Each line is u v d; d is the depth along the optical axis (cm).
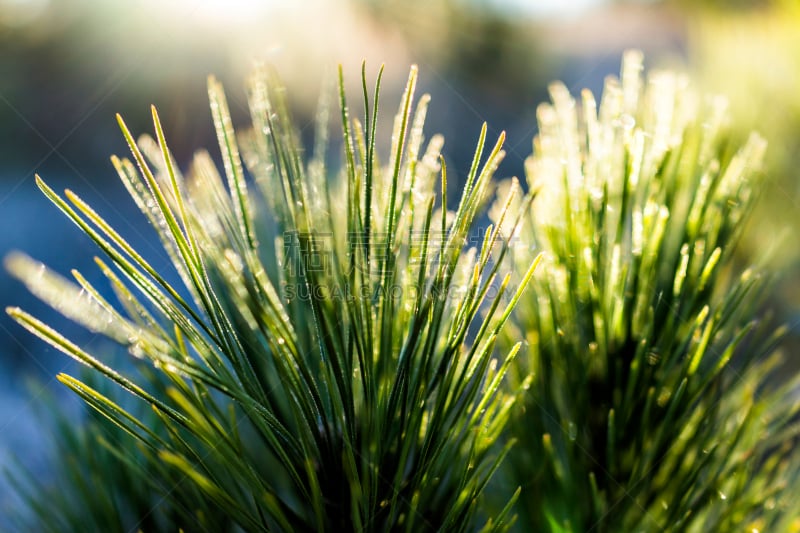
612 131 29
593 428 29
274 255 29
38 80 143
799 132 49
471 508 25
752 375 30
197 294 23
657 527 28
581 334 29
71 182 154
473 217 24
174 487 27
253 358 25
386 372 24
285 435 24
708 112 29
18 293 122
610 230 28
